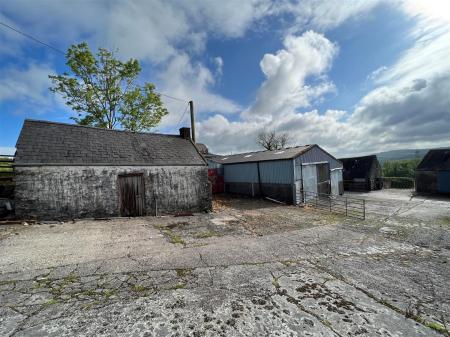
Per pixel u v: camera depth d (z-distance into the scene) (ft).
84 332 10.27
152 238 24.45
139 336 10.07
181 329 10.55
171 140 48.37
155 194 38.27
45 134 34.14
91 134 38.88
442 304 12.74
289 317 11.48
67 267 16.80
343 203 52.60
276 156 57.67
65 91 65.41
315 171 57.47
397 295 13.61
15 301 12.50
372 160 85.05
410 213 40.34
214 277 15.69
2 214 29.58
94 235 24.79
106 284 14.53
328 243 23.43
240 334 10.27
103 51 67.92
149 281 15.01
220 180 74.90
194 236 25.76
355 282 15.15
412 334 10.38
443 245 22.91
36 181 29.22
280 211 43.34
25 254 18.85
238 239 24.73
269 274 16.22
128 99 71.97
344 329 10.64
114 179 34.60
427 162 73.61
